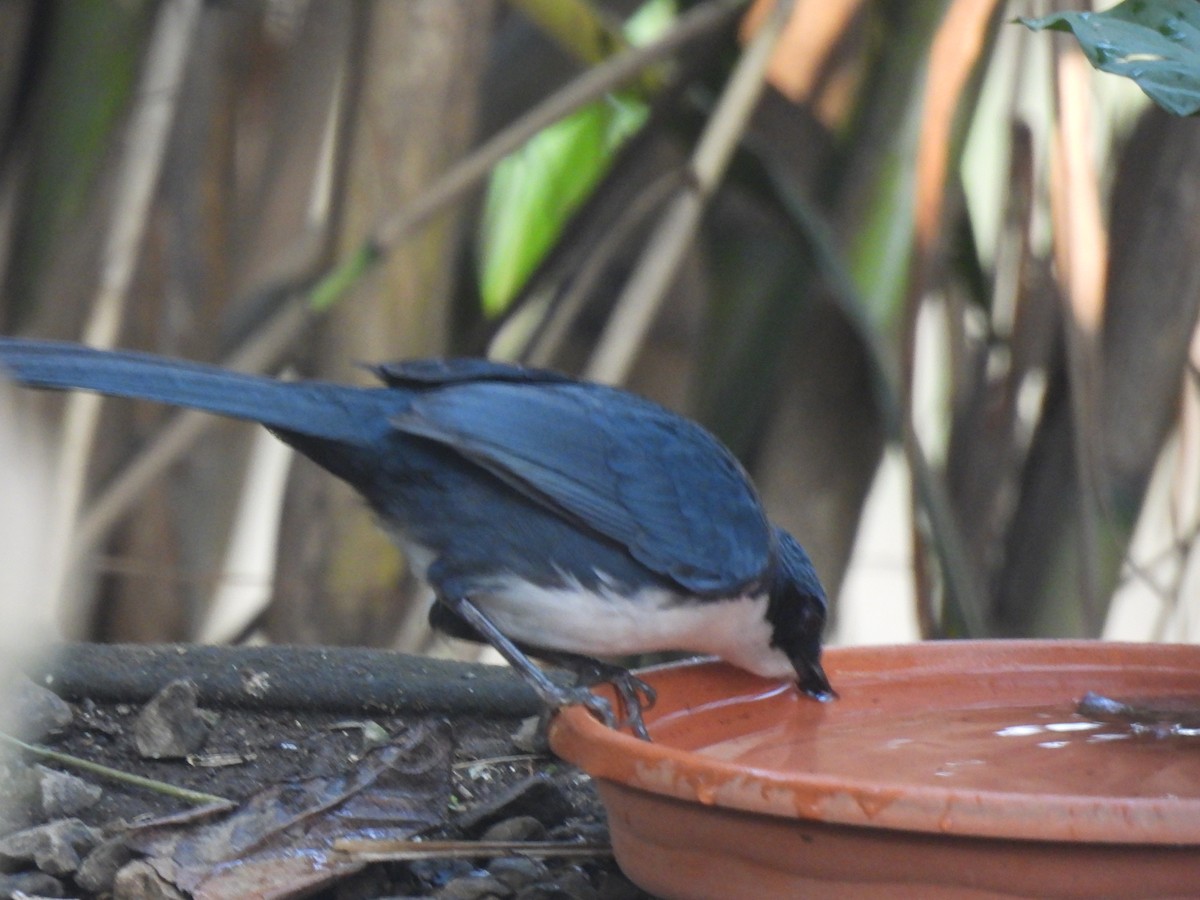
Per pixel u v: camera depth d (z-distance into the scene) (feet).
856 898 17.31
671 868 18.69
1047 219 37.52
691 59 39.96
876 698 24.61
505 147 33.58
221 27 42.91
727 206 39.50
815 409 38.27
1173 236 36.22
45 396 34.68
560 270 42.50
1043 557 37.73
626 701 23.48
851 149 37.58
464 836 23.65
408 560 25.81
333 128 44.73
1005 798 16.24
